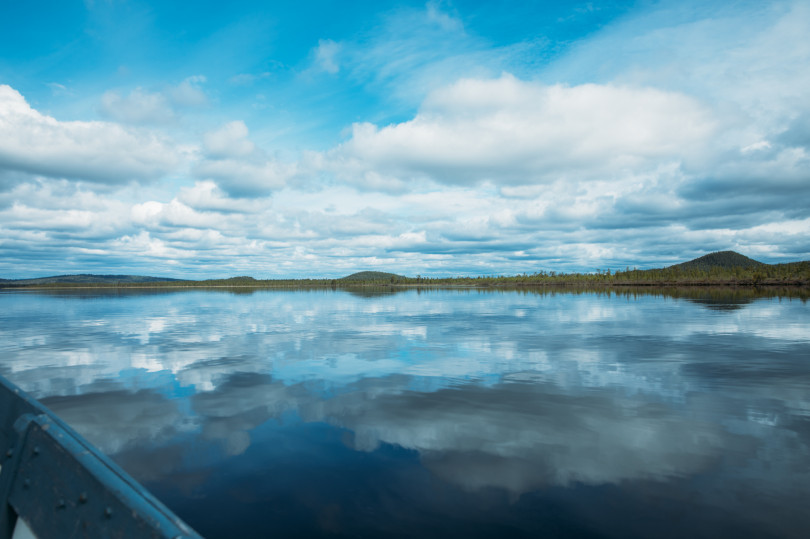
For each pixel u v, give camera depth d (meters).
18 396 2.03
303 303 45.31
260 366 11.38
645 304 37.28
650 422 6.86
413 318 25.58
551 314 27.75
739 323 21.27
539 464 5.34
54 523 1.49
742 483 4.82
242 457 5.59
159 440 6.18
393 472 5.15
